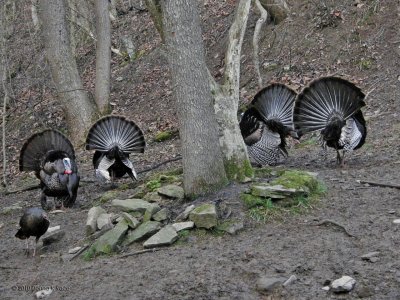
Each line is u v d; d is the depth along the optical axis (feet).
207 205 24.27
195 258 21.45
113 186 37.99
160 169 42.11
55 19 55.77
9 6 79.10
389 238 21.01
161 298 18.47
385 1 54.08
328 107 30.04
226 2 71.82
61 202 34.63
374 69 48.98
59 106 68.95
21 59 76.43
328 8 56.65
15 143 65.26
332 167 32.24
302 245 21.34
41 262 24.59
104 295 19.10
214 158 26.03
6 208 37.04
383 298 16.99
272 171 28.76
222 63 60.75
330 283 18.20
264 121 33.65
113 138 36.55
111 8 82.74
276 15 59.82
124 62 73.36
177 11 24.80
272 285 18.21
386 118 41.34
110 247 23.79
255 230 23.43
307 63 53.36
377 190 26.35
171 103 59.47
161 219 24.84
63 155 33.91
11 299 20.06
